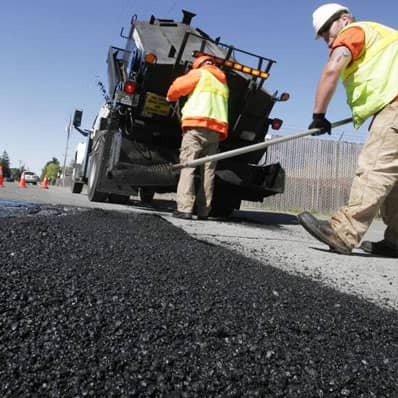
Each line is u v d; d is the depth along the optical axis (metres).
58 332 1.34
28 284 1.65
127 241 2.76
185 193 5.36
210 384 1.18
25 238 2.43
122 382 1.14
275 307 1.79
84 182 10.28
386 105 3.30
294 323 1.64
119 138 5.95
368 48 3.33
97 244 2.53
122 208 6.25
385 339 1.63
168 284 1.91
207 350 1.35
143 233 3.19
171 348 1.33
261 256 3.10
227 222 5.77
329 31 3.59
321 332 1.59
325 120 3.56
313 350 1.43
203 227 4.62
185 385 1.17
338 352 1.45
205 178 5.54
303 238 4.66
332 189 14.69
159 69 5.58
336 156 14.67
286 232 5.20
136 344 1.33
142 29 6.19
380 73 3.28
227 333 1.47
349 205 3.53
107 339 1.34
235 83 6.11
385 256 3.88
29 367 1.16
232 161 6.56
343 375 1.29
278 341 1.46
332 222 3.59
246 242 3.79
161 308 1.61
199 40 6.38
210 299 1.78
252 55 5.96
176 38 6.27
